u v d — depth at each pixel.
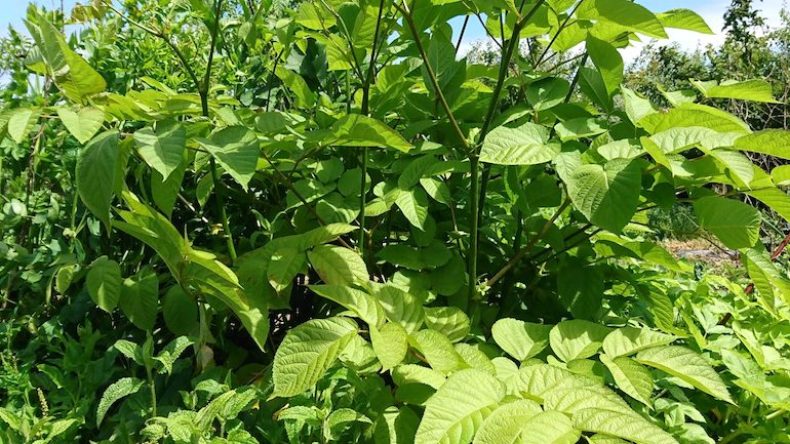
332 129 1.55
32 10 1.65
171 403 1.69
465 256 2.09
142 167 1.76
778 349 1.96
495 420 1.04
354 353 1.50
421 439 1.04
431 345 1.37
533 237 2.03
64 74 1.38
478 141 1.77
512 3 1.61
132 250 2.23
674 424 1.61
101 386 1.79
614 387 1.74
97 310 2.04
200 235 2.39
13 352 1.87
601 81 1.94
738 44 10.45
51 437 1.43
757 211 1.51
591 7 1.72
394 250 1.95
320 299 2.24
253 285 1.69
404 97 2.17
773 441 1.61
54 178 2.21
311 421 1.36
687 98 1.87
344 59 2.07
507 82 2.02
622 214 1.39
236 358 2.01
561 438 1.02
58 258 1.94
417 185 1.91
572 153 1.56
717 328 1.89
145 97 1.54
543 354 1.67
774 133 1.40
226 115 1.57
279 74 2.15
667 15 1.69
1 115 1.29
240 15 2.75
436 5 2.08
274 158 1.98
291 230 2.14
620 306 2.18
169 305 1.79
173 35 2.64
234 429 1.40
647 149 1.42
